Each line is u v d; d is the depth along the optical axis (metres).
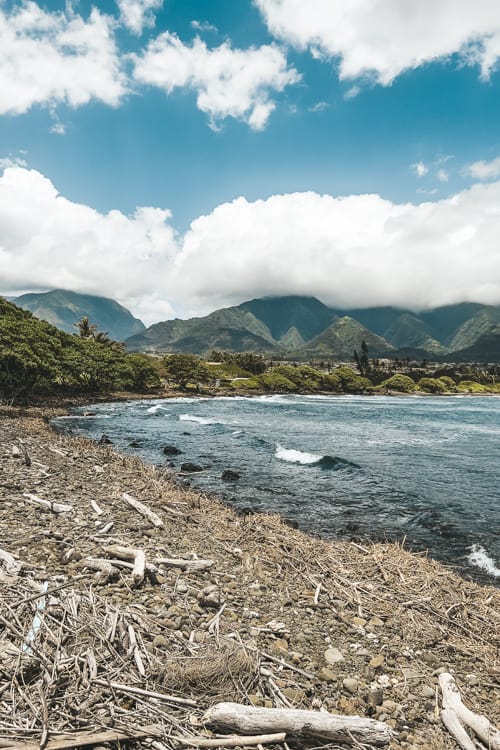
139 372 81.81
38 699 4.15
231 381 120.12
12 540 8.17
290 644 6.16
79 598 6.05
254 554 9.53
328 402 88.19
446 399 119.75
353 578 8.84
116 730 3.91
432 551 11.73
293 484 18.59
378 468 22.36
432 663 6.11
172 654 5.28
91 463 17.22
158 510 11.78
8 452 16.88
